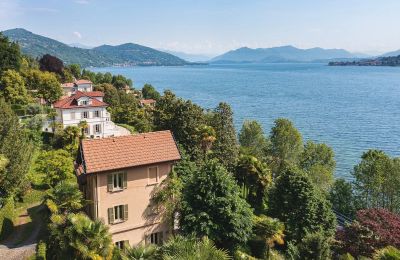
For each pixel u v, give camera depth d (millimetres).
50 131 74688
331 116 166125
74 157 58281
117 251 27891
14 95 93750
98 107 82438
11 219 38719
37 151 62812
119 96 140500
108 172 33625
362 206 63781
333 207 66188
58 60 153750
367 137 126625
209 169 37031
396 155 105312
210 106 191625
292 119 158500
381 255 22344
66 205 32812
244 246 37062
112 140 35531
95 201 33469
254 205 55531
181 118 55750
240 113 172750
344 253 37438
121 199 34656
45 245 32375
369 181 63250
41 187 49312
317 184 66875
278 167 75312
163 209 36875
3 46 111812
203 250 20031
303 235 43375
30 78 111375
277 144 78875
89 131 81938
